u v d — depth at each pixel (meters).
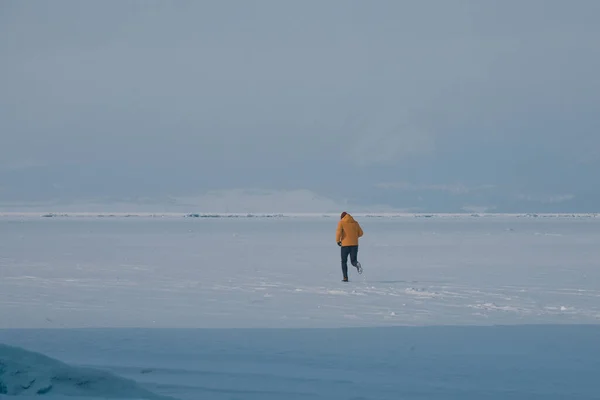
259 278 71.50
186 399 25.56
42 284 65.31
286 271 80.00
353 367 30.95
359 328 40.94
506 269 83.88
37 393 22.72
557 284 66.31
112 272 77.75
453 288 62.47
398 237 186.75
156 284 65.50
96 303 52.28
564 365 31.34
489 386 27.78
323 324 42.47
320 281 68.62
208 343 36.31
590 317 45.19
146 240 160.38
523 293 58.56
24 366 23.75
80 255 106.81
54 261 93.94
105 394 23.19
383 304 51.62
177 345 35.69
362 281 69.00
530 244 147.62
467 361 32.06
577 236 192.62
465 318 44.78
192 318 45.00
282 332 39.59
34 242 149.25
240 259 99.12
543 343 36.28
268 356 33.16
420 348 35.00
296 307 50.03
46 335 38.53
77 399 21.47
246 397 25.92
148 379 28.75
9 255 106.31
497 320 43.97
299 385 27.78
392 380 28.64
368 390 27.09
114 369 30.44
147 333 39.19
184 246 134.75
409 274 77.00
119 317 45.44
